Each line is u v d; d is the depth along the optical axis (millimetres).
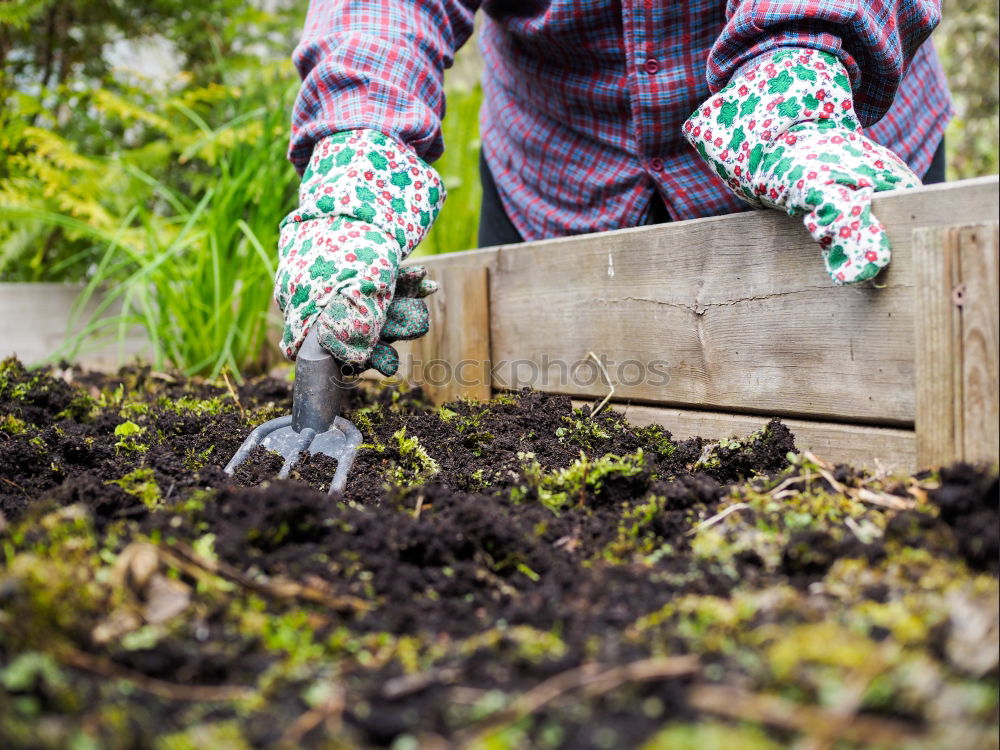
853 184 1270
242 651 847
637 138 1775
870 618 857
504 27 1929
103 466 1504
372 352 1578
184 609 902
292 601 947
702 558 1063
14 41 3678
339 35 1654
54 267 3322
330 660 845
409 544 1064
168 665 810
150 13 3863
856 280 1255
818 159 1294
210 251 2963
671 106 1705
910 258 1241
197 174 3621
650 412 1767
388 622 922
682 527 1179
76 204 3178
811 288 1407
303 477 1444
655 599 957
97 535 1077
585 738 699
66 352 3314
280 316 3123
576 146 1967
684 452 1567
